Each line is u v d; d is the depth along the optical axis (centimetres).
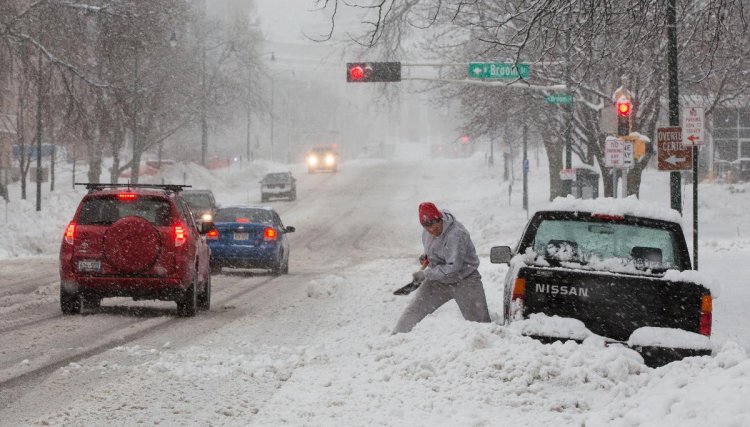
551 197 10850
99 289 2933
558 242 1941
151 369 1980
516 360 1691
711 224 8456
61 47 7619
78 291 2944
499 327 1841
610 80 6938
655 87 6228
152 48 8250
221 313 3195
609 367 1656
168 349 2305
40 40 7556
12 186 12912
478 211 11425
